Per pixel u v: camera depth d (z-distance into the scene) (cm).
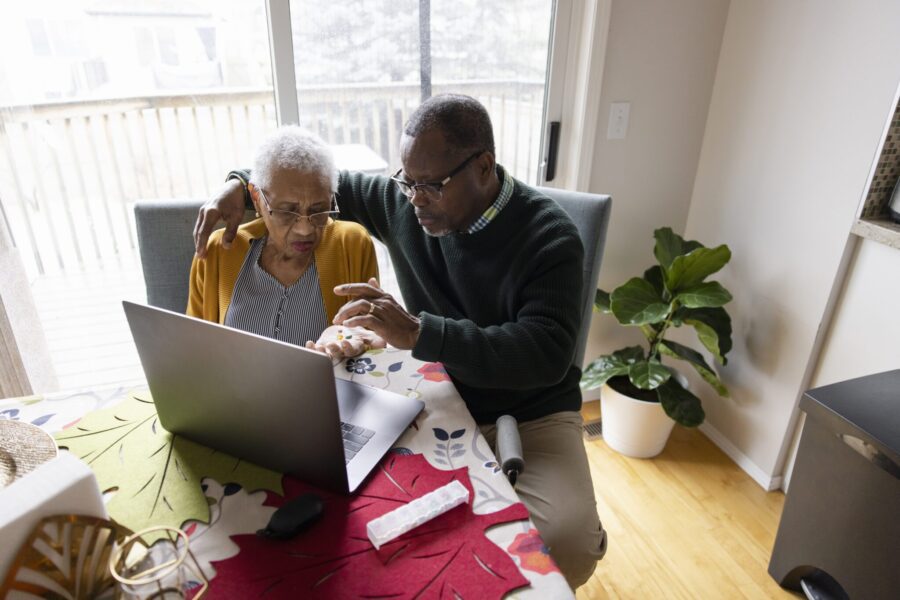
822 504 139
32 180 161
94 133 161
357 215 146
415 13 169
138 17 151
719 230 200
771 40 170
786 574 153
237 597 64
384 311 95
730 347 186
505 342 104
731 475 197
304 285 129
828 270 162
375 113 177
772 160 175
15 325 157
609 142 192
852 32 147
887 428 121
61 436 90
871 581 129
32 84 151
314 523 74
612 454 205
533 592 65
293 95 167
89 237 172
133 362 192
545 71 187
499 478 83
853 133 150
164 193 173
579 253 119
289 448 78
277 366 70
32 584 56
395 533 72
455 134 108
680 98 193
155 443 89
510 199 123
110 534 61
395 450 88
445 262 132
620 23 176
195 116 166
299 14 159
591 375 192
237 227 126
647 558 164
